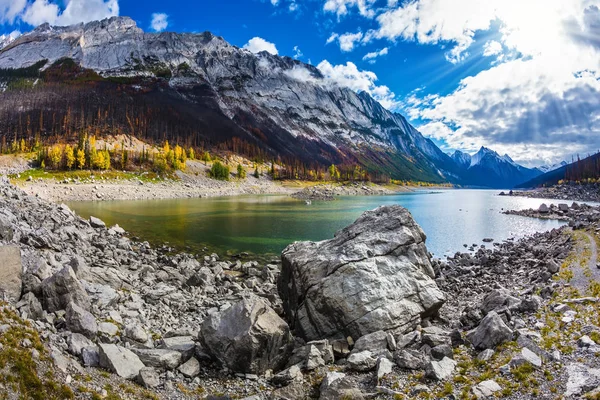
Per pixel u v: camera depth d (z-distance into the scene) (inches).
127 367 564.4
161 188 6397.6
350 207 4704.7
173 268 1453.0
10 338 501.4
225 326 654.5
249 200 5718.5
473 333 690.2
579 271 1206.3
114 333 700.0
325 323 794.2
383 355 647.1
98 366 560.4
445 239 2613.2
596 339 610.9
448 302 1137.4
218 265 1544.0
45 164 6200.8
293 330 872.3
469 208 5039.4
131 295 971.9
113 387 510.6
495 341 638.5
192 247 2007.9
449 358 612.4
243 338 619.2
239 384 589.9
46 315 666.8
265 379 613.0
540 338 645.9
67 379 486.9
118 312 823.1
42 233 1278.3
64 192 4881.9
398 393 524.1
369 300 772.6
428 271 909.2
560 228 2556.6
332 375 565.0
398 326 754.8
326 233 2551.7
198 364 627.2
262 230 2637.8
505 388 498.3
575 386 470.9
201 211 3801.7
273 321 671.8
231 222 3019.2
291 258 940.0
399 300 791.1
